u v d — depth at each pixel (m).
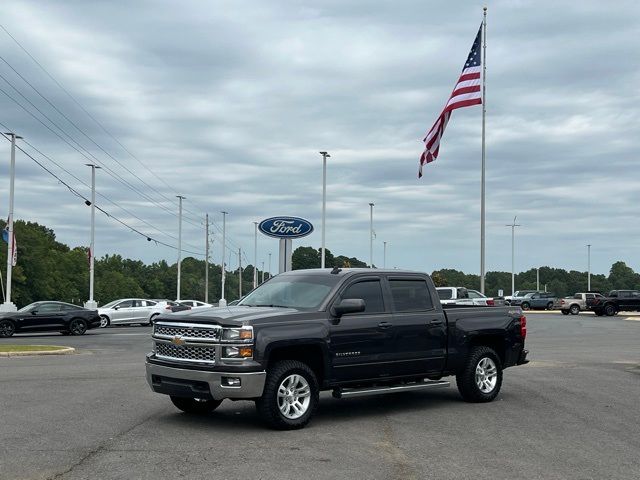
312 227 41.78
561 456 8.07
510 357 12.53
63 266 111.19
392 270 11.27
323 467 7.43
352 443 8.66
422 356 11.15
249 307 10.45
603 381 14.91
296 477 7.02
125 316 42.66
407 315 11.06
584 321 46.91
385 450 8.30
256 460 7.70
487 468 7.49
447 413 10.95
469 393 11.86
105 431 9.20
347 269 11.03
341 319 10.24
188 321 9.53
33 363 18.12
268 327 9.38
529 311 69.62
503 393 13.12
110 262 147.00
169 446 8.36
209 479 6.91
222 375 9.05
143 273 159.75
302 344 9.64
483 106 34.59
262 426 9.64
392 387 10.86
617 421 10.30
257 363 9.13
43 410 10.69
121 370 16.30
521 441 8.88
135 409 10.88
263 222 41.69
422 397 12.62
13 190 39.88
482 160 35.22
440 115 30.42
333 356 9.99
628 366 18.02
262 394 9.24
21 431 9.12
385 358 10.63
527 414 10.87
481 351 12.02
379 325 10.59
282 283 11.06
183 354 9.55
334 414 10.78
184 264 168.25
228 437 8.91
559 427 9.82
